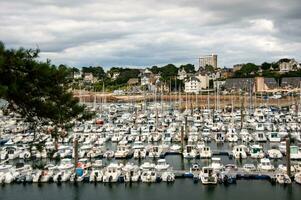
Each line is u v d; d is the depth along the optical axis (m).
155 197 55.03
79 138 92.00
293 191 56.16
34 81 21.22
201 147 80.50
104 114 143.25
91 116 24.69
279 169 64.25
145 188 58.84
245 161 73.81
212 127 109.44
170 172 63.03
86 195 56.38
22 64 20.28
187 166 70.44
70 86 23.41
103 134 100.94
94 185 60.47
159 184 60.19
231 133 97.38
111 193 57.16
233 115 131.12
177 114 140.00
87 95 193.88
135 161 74.88
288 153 61.22
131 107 169.25
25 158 74.25
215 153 79.75
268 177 60.75
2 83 20.14
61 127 23.33
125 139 95.00
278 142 92.38
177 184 60.16
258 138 93.69
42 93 21.75
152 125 115.00
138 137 96.31
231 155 77.31
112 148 87.62
